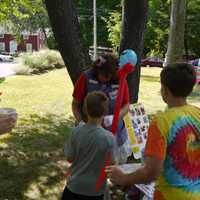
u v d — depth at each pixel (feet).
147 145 7.76
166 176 7.89
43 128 29.71
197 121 7.98
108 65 13.61
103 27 165.17
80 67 18.03
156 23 111.65
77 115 14.01
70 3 17.79
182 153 7.76
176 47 31.86
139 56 19.20
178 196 7.81
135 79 19.22
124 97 14.17
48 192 17.34
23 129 29.04
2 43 220.43
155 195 8.16
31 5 36.24
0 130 8.82
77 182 11.17
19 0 35.50
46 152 23.15
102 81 13.89
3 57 138.41
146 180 7.68
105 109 11.23
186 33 111.34
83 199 11.18
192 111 8.06
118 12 124.77
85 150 11.09
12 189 17.49
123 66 12.98
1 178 18.76
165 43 112.88
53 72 83.61
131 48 18.94
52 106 40.93
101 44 166.40
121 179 7.92
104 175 11.12
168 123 7.80
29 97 47.52
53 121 32.63
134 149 14.71
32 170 19.93
